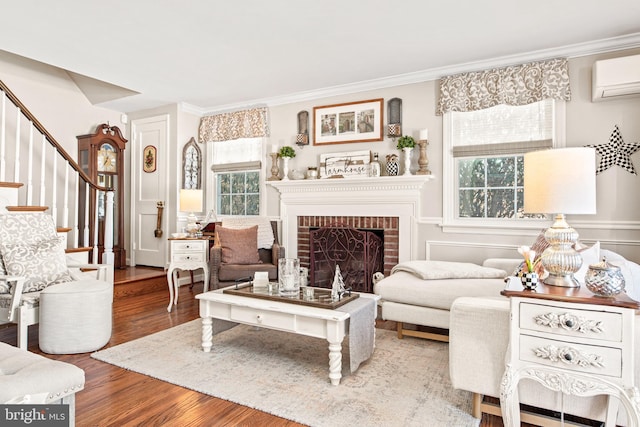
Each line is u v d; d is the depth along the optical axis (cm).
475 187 401
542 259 185
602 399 161
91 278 329
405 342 307
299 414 196
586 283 164
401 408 202
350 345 235
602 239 339
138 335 319
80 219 521
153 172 550
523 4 274
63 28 312
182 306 413
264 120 507
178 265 405
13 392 124
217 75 421
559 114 355
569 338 159
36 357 152
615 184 334
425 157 404
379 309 409
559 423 175
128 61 382
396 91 431
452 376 193
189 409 202
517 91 368
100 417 193
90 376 240
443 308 290
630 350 148
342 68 402
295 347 293
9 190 361
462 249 396
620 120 333
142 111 562
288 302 256
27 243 321
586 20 298
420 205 416
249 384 229
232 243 409
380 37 328
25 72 485
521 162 380
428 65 393
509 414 170
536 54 359
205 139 551
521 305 169
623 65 305
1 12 286
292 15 290
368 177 427
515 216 383
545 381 163
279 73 415
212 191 554
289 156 483
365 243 434
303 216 485
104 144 530
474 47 349
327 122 471
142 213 561
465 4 274
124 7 279
